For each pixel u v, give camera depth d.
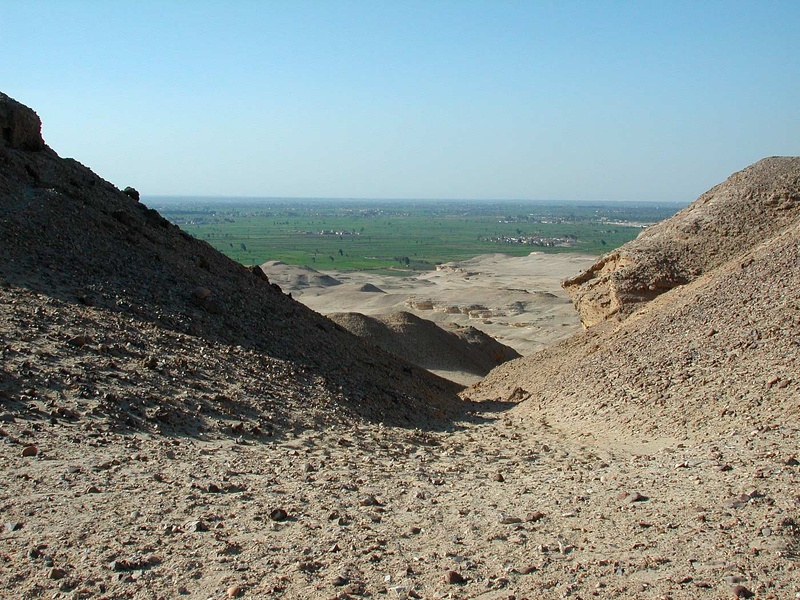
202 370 16.39
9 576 7.13
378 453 13.90
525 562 7.74
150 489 9.88
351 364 22.91
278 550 8.10
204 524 8.69
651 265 30.77
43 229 20.02
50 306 16.50
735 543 7.71
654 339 21.36
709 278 26.80
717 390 16.19
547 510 9.61
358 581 7.34
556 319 80.62
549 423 18.75
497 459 13.97
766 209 31.08
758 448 11.94
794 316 17.78
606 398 18.73
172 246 24.12
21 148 23.81
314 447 13.78
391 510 9.83
